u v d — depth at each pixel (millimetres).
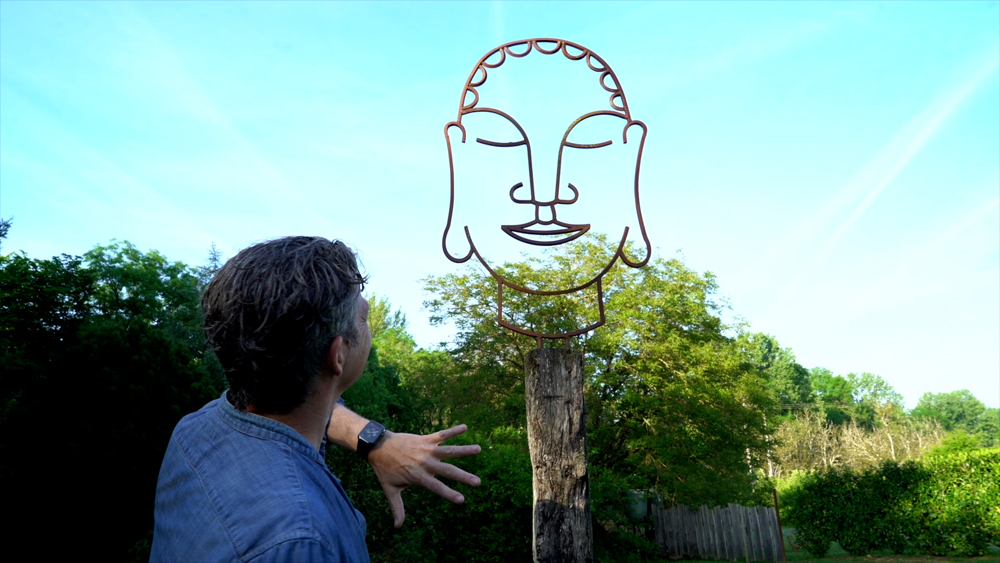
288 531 673
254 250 853
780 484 20797
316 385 854
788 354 56156
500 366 15398
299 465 777
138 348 9797
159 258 18703
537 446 2666
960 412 69062
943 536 12578
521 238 2893
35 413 8820
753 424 15023
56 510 8789
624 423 14898
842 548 13703
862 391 64625
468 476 1162
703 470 14562
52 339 12305
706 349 14367
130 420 9094
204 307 857
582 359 2748
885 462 13586
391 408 15336
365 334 961
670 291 14688
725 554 14055
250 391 820
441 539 9297
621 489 12617
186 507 750
